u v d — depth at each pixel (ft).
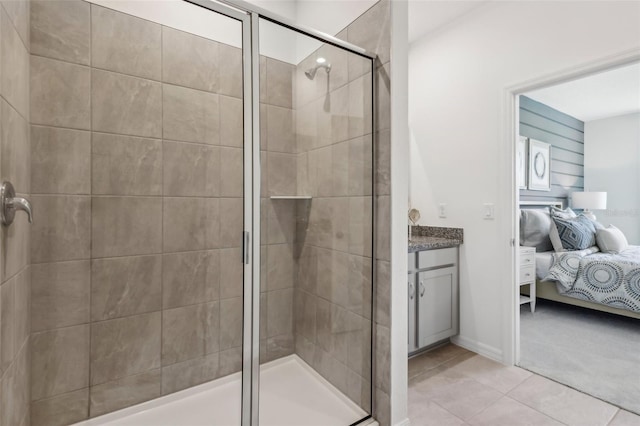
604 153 16.79
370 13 5.51
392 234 5.19
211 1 4.84
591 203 15.15
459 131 8.61
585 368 7.35
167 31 5.66
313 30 5.42
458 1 7.89
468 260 8.39
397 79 5.22
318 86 5.71
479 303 8.16
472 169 8.32
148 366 5.68
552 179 15.15
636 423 5.48
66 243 4.98
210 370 6.17
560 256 10.96
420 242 8.05
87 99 5.08
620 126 16.30
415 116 9.82
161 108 5.66
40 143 4.73
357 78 5.52
